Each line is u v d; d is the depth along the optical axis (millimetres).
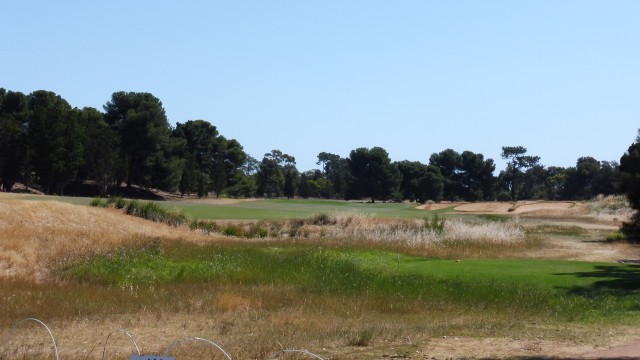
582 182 147500
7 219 32906
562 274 23062
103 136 92750
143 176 100375
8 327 14273
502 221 52906
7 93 104000
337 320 15812
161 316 15906
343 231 43125
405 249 31703
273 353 11828
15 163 87062
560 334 14289
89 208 40156
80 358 11422
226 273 23078
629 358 11664
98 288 20328
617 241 41250
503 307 18188
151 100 102625
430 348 12523
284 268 23781
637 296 19234
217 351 11898
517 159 160875
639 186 45469
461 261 27766
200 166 118750
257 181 137875
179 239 31906
